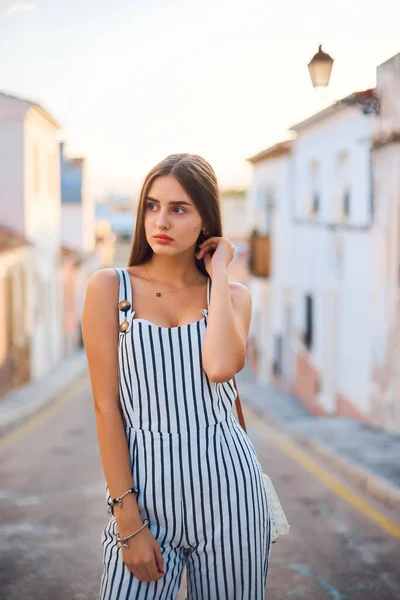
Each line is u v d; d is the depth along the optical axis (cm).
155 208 208
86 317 203
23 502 645
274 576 450
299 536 541
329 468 830
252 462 205
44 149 1973
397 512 624
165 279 210
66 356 2528
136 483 196
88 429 1212
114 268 210
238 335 201
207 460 196
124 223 2941
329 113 1330
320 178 1487
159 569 193
